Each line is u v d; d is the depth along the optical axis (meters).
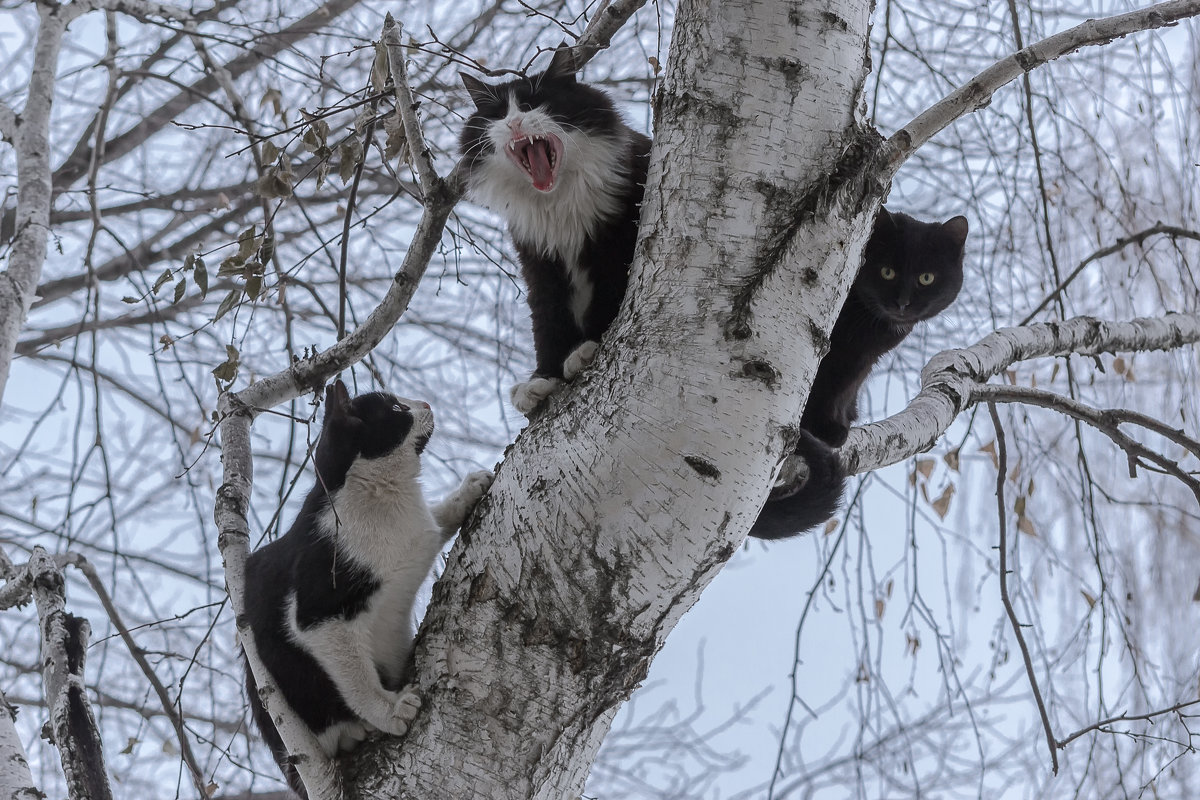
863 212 4.05
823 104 4.09
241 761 6.66
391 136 5.16
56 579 5.41
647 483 3.72
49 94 7.12
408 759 3.91
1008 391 6.48
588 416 3.87
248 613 5.11
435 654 4.00
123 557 7.93
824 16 4.16
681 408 3.76
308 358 5.27
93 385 8.02
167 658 7.70
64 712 4.78
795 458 5.72
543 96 6.26
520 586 3.85
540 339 6.25
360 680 4.89
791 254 3.93
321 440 5.75
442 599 4.07
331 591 5.15
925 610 7.81
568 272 6.16
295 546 5.38
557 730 3.78
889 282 7.17
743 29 4.12
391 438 5.66
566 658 3.78
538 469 3.90
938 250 7.30
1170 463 6.12
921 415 6.30
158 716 8.73
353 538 5.32
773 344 3.85
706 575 3.83
